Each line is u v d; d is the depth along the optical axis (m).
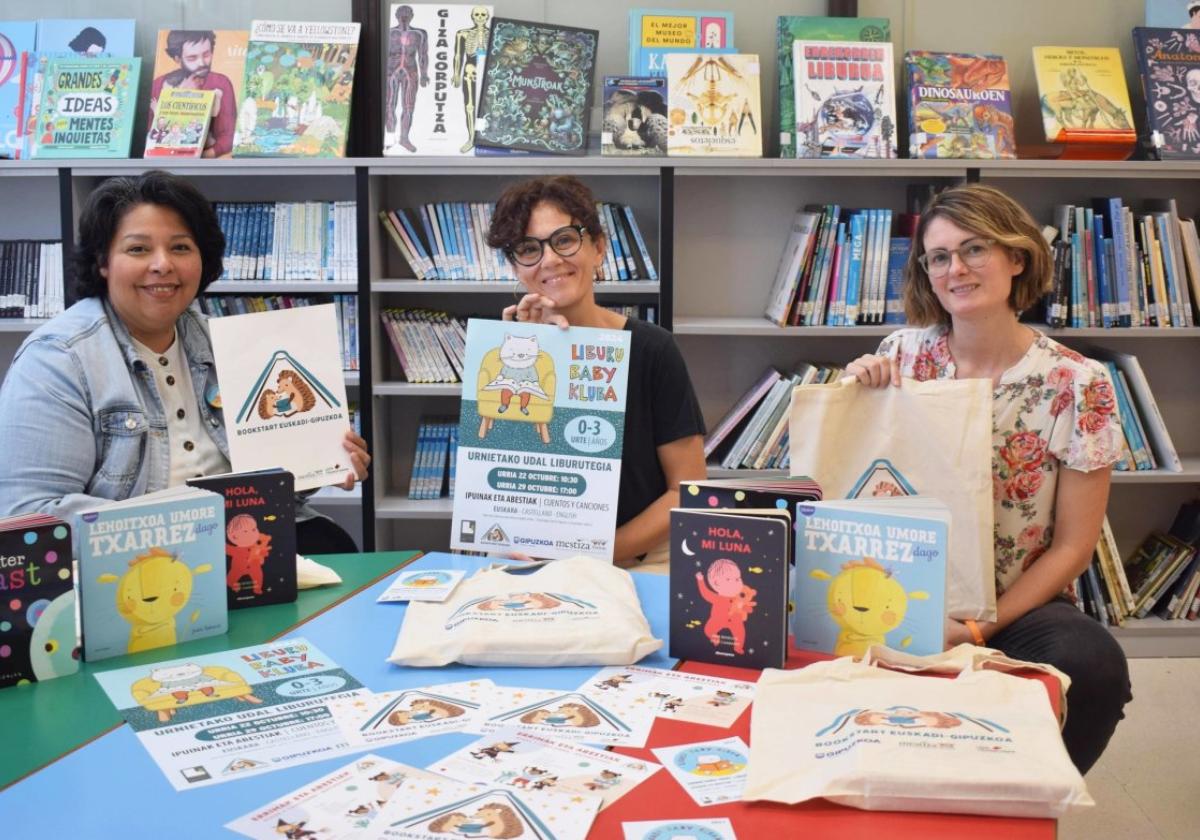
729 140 3.52
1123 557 3.99
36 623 1.45
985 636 1.97
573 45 3.62
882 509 1.52
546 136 3.52
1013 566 2.07
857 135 3.52
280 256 3.63
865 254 3.58
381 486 3.78
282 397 2.07
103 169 3.44
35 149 3.50
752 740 1.22
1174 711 3.21
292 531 1.80
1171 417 3.97
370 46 3.72
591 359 1.95
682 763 1.19
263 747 1.24
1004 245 1.96
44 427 2.03
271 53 3.61
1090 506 2.01
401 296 3.90
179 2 3.80
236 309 3.67
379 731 1.28
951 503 1.81
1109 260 3.57
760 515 1.50
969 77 3.62
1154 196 3.87
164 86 3.60
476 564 2.00
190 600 1.62
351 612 1.74
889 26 3.63
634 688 1.42
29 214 3.86
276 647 1.58
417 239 3.64
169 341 2.28
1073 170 3.48
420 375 3.68
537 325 1.97
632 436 2.31
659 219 3.68
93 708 1.36
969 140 3.54
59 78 3.59
